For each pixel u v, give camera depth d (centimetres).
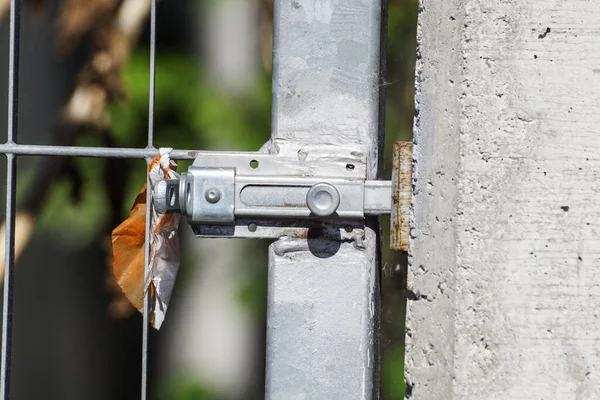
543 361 231
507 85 231
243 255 459
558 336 231
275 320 234
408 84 340
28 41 416
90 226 445
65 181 333
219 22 440
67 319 507
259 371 491
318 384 234
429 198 232
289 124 235
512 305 231
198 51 436
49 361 512
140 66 405
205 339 491
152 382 501
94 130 298
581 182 230
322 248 234
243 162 234
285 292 234
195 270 468
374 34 235
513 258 231
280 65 235
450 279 231
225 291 470
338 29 235
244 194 234
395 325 288
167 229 236
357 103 235
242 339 491
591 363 231
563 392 231
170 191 234
